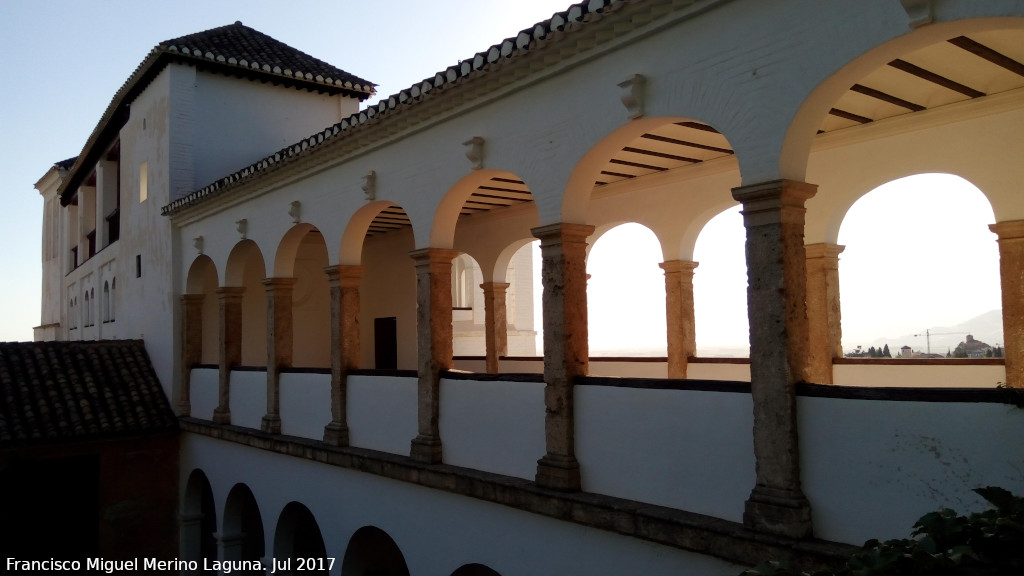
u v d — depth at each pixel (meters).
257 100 16.52
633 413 6.48
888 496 4.89
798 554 5.07
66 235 27.36
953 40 5.83
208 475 13.73
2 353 14.98
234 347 13.45
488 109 8.04
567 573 6.83
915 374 8.72
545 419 7.18
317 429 10.88
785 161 5.46
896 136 8.13
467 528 8.00
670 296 10.72
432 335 8.69
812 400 5.31
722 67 5.84
